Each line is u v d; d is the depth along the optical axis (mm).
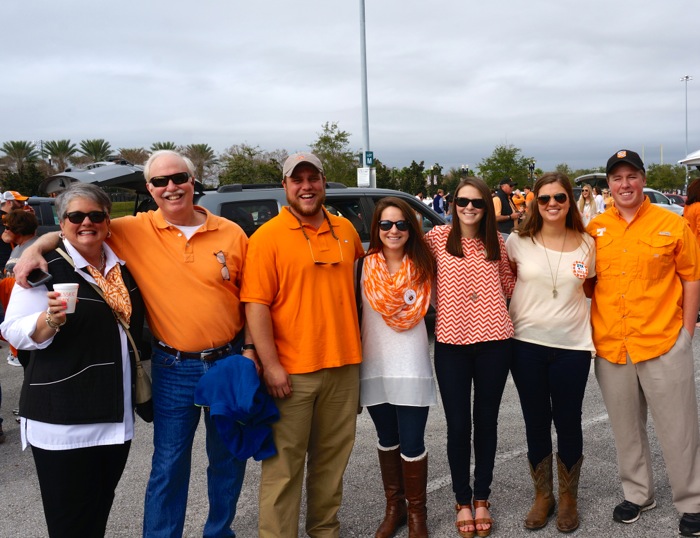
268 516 2676
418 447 2943
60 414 2287
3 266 6930
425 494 2992
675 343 2941
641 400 3113
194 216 2730
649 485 3123
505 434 4332
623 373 3035
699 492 2947
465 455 3016
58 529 2367
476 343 2908
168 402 2617
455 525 3123
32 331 2188
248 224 5941
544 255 2979
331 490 2854
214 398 2473
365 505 3389
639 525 3061
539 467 3105
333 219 2838
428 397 2895
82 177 6496
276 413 2635
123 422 2426
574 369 2967
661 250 2900
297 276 2648
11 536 3184
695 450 2963
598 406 4848
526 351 3012
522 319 3021
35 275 2295
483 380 2949
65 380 2291
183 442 2656
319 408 2781
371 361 2918
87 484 2383
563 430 3043
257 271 2621
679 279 3002
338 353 2709
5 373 6598
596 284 3098
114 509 3467
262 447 2643
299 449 2723
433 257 2967
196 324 2570
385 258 2922
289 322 2672
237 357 2562
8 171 36688
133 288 2572
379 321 2898
